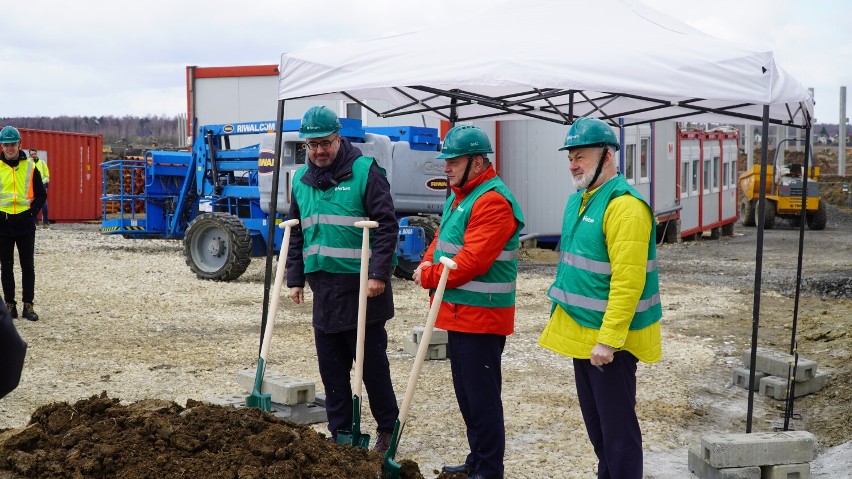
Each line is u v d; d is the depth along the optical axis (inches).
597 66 242.4
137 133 3457.2
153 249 700.0
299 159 501.0
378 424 207.6
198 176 566.3
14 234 368.8
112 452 151.9
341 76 265.7
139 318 395.2
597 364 161.8
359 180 200.2
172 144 2751.0
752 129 1667.1
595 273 166.9
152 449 155.1
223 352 330.3
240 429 162.7
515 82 246.1
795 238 1014.4
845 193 1843.0
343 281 200.1
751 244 918.4
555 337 173.5
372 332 202.2
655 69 240.1
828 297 512.7
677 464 216.7
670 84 237.9
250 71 768.9
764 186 224.8
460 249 182.5
